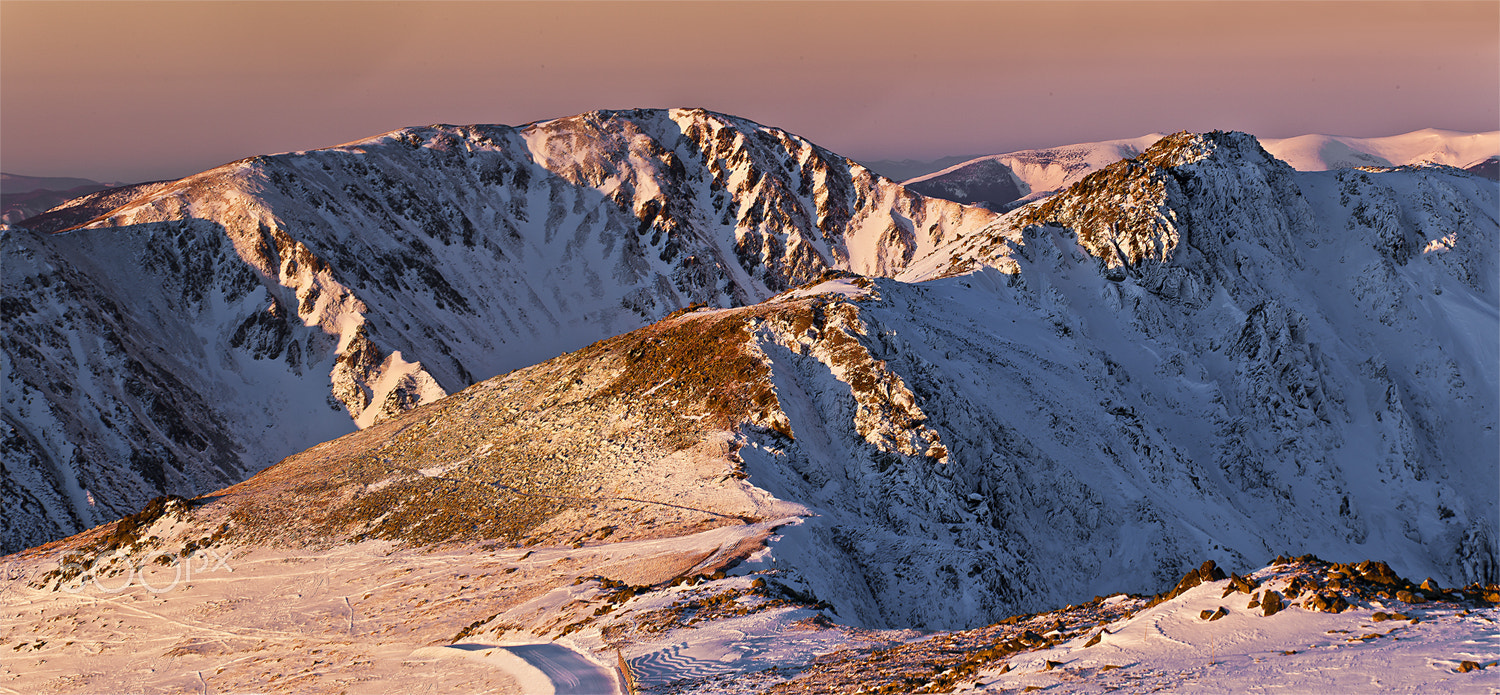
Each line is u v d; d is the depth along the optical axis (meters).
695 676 22.30
